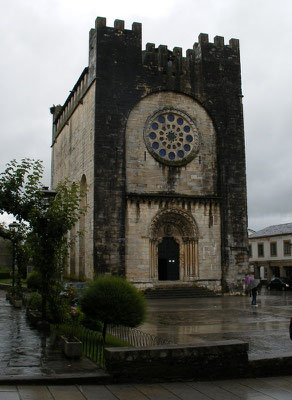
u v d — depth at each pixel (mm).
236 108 46625
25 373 12297
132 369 11969
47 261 20953
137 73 43719
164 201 42562
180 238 44062
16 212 21828
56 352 15461
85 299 17562
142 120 43531
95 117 41688
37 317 21688
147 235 41781
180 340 19172
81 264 45719
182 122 45125
